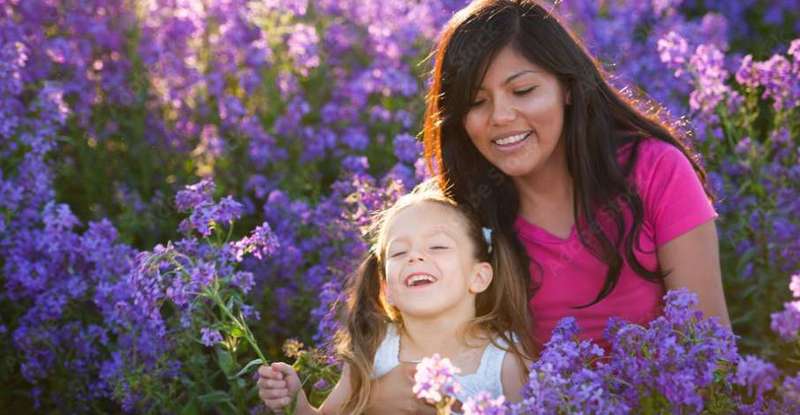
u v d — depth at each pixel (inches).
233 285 163.0
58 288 180.4
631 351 115.1
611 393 114.1
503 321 141.7
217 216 146.2
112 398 164.9
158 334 152.9
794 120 193.5
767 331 170.6
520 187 143.7
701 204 136.8
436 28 255.1
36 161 199.3
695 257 136.8
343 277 177.0
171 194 220.8
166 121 235.0
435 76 140.4
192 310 148.3
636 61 237.5
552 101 132.9
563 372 114.0
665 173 137.1
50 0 236.5
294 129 233.8
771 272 170.7
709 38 246.7
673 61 194.9
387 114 240.7
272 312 183.6
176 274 140.1
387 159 234.7
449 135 143.8
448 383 105.2
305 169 231.1
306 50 243.1
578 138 136.6
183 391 164.2
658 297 140.6
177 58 238.7
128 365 160.2
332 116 243.1
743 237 180.9
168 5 243.4
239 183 227.9
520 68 131.6
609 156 136.6
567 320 127.5
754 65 185.0
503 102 132.3
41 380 182.1
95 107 233.6
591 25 247.8
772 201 179.5
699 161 161.9
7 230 190.2
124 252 181.0
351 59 263.0
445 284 135.6
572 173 138.4
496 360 137.6
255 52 243.3
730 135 190.1
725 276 178.9
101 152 228.2
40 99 205.2
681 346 111.9
